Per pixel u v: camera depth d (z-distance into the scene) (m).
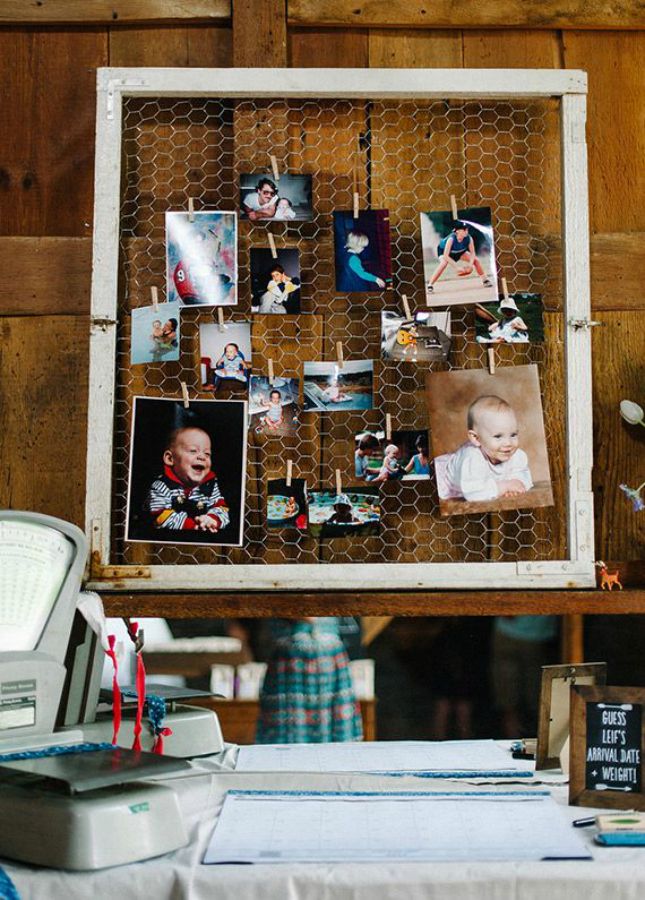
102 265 1.97
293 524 1.98
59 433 2.04
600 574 2.00
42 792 1.08
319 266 2.05
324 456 2.03
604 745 1.27
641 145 2.12
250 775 1.42
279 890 1.00
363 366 2.00
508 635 2.52
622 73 2.13
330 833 1.12
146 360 1.98
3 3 2.06
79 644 1.48
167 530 1.95
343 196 2.06
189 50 2.08
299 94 2.01
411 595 1.90
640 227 2.12
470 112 2.08
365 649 2.55
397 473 2.00
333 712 2.24
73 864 1.01
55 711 1.36
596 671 1.50
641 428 2.08
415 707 2.54
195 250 2.00
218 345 2.01
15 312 2.05
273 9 2.05
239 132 2.04
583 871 1.02
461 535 2.03
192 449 1.97
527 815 1.18
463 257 2.01
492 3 2.09
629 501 2.07
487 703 2.53
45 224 2.07
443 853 1.05
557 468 2.05
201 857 1.06
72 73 2.09
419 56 2.11
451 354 2.04
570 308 2.01
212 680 2.82
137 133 2.05
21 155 2.07
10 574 1.38
